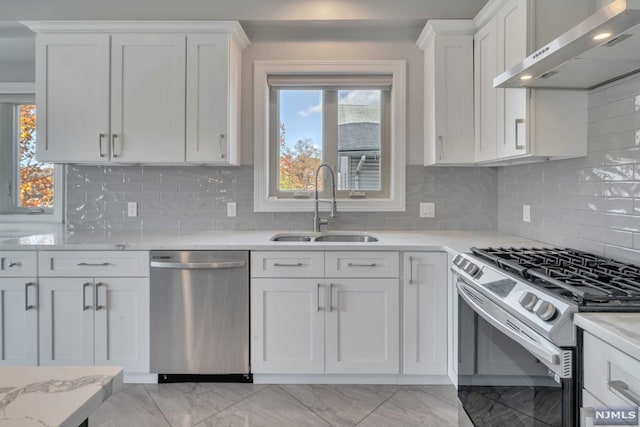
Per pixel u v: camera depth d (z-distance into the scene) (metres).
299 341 2.26
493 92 2.26
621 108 1.66
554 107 1.87
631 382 0.84
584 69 1.53
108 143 2.54
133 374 2.32
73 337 2.27
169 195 2.89
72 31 2.51
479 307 1.55
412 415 2.00
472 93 2.54
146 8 2.71
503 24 2.12
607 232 1.74
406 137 2.88
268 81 2.91
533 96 1.87
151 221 2.89
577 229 1.95
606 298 1.08
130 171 2.88
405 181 2.88
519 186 2.56
